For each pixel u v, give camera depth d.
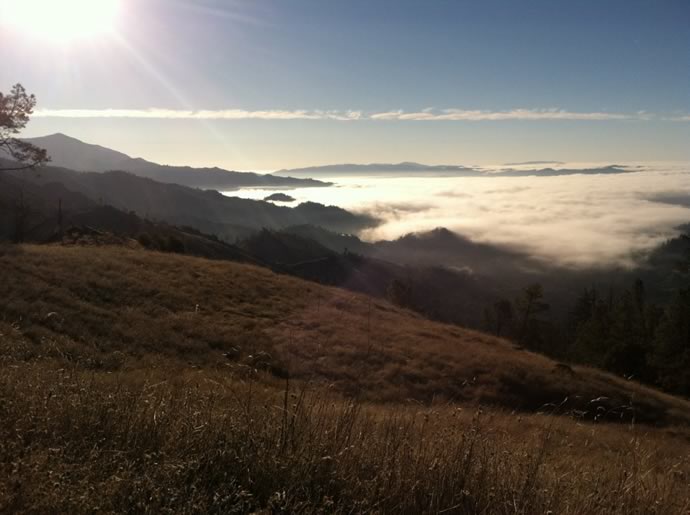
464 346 23.91
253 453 3.27
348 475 3.25
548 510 3.12
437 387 17.47
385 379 17.11
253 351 17.50
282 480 3.06
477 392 17.92
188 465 2.91
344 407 4.23
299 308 25.72
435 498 3.16
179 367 11.28
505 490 3.38
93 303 19.47
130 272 25.09
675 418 19.42
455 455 3.64
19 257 23.45
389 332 24.12
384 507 3.03
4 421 3.27
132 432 3.42
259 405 4.36
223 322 20.70
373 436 3.90
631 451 4.81
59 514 2.37
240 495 2.70
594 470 4.53
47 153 33.19
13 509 2.34
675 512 3.63
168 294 22.88
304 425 3.77
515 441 5.27
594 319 51.00
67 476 2.67
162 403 3.92
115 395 3.96
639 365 39.88
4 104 30.33
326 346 19.66
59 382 4.15
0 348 6.48
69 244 34.22
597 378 23.20
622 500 3.53
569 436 6.39
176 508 2.56
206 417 3.71
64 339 13.45
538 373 21.00
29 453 2.90
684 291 38.41
